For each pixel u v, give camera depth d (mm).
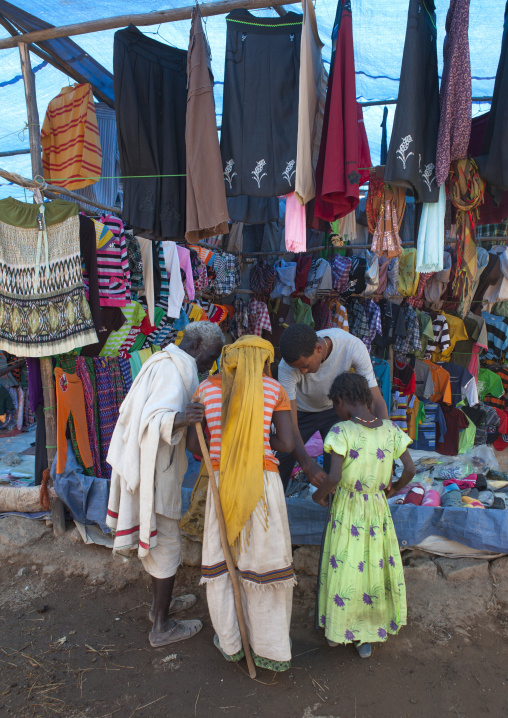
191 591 3074
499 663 2463
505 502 3787
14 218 3160
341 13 2695
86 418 3586
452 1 2715
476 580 3041
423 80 2783
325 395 3080
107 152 4230
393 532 2451
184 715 2154
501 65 2822
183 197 3307
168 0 3135
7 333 3279
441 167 2756
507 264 4824
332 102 2717
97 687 2314
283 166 2902
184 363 2459
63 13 3281
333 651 2549
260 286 5707
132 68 3096
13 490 3570
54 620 2809
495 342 6039
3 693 2281
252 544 2160
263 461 2193
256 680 2346
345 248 5758
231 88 2887
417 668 2426
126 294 3469
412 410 5477
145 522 2320
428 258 3014
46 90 4285
